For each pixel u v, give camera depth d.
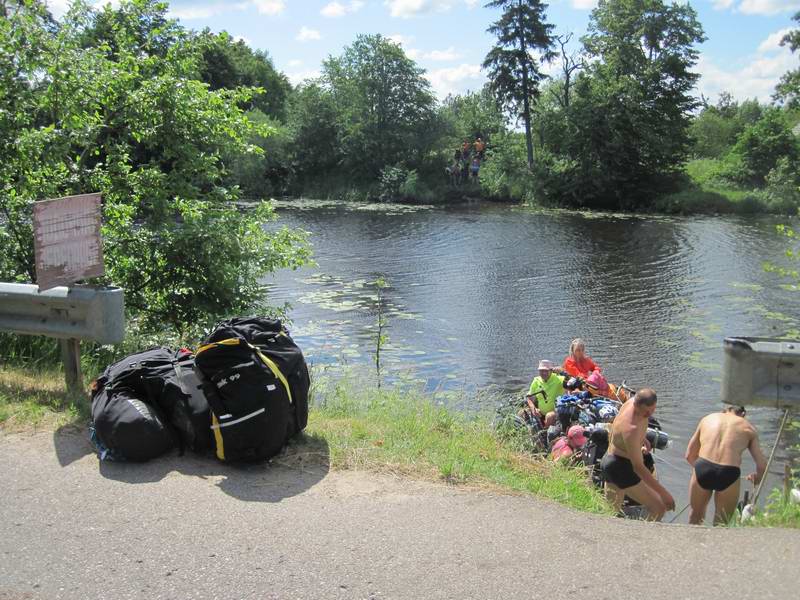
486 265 24.41
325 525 3.88
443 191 53.75
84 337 5.70
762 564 3.56
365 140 57.31
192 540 3.68
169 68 10.58
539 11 52.56
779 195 46.81
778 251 27.72
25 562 3.44
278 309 11.32
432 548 3.65
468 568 3.46
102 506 4.03
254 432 4.52
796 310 17.75
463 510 4.14
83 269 5.59
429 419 6.68
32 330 5.87
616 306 18.23
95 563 3.44
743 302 18.64
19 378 6.28
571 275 22.55
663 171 51.44
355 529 3.84
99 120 10.12
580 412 7.95
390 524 3.91
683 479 8.59
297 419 4.90
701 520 6.03
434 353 13.92
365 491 4.34
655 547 3.74
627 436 5.83
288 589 3.25
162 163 11.11
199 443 4.72
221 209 11.11
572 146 50.50
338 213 43.16
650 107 51.56
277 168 59.97
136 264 10.38
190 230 10.20
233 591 3.23
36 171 9.41
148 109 10.25
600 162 49.88
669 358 13.73
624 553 3.66
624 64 51.94
